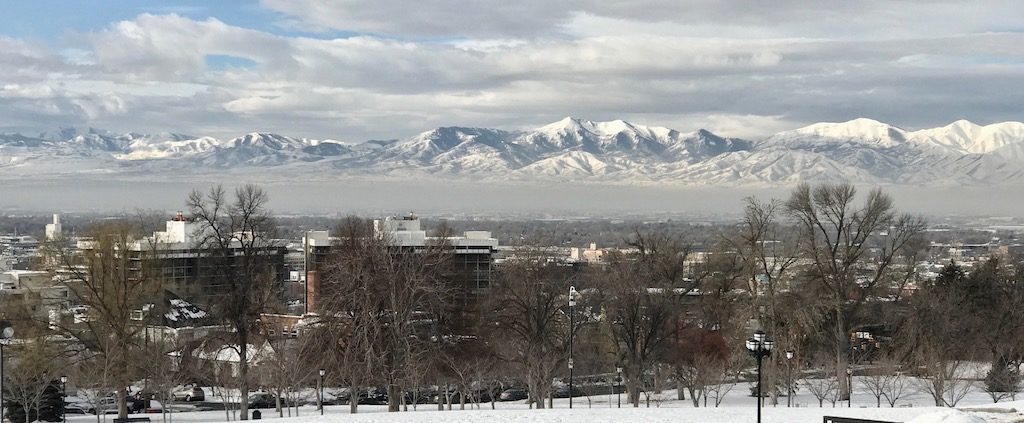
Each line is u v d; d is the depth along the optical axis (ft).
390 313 289.53
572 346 318.04
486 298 373.81
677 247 414.21
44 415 287.07
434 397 363.15
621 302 317.63
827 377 334.24
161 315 358.43
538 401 294.25
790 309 322.34
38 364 286.87
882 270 336.29
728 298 364.58
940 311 352.08
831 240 344.08
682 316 361.51
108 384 284.61
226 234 281.95
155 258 320.09
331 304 296.92
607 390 368.68
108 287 305.32
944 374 293.02
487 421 205.05
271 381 298.15
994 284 406.21
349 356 285.02
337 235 412.16
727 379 362.74
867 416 200.95
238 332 277.85
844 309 326.65
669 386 362.12
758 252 336.49
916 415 201.57
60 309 344.49
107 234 308.60
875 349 387.75
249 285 279.08
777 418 206.08
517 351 324.80
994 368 320.91
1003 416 189.78
